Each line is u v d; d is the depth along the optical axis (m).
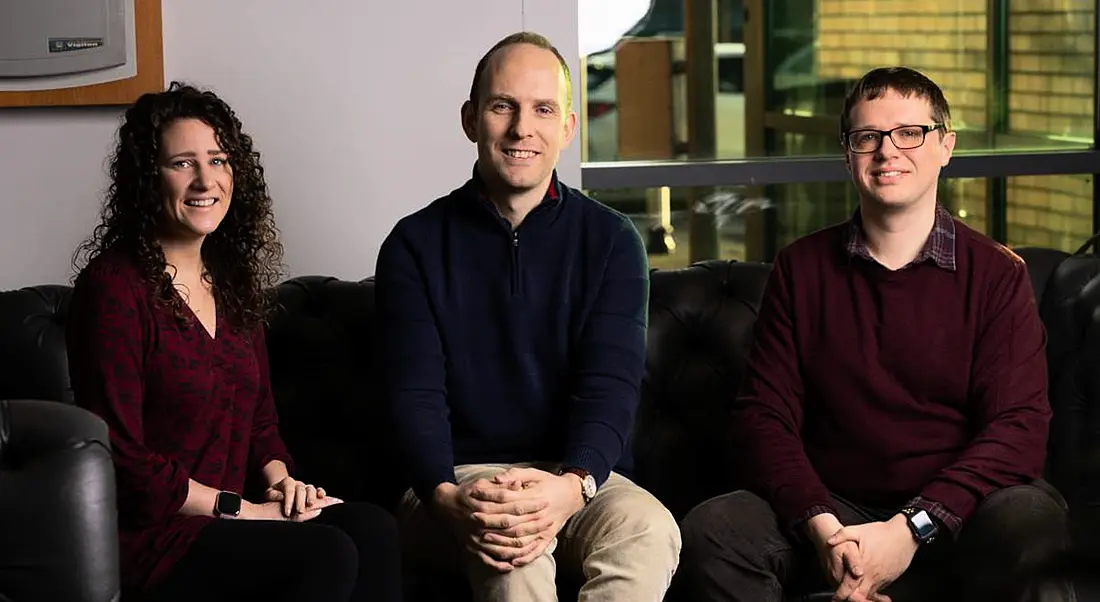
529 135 2.74
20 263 3.38
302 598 2.28
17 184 3.36
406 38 3.47
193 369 2.46
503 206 2.81
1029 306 2.75
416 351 2.76
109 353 2.38
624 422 2.71
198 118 2.52
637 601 2.50
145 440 2.45
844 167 3.96
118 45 3.30
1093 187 4.11
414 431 2.68
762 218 4.00
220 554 2.33
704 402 3.06
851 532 2.55
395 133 3.49
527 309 2.79
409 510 2.77
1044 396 2.72
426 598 2.68
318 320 3.07
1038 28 4.04
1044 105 4.08
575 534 2.64
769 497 2.68
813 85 3.97
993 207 4.10
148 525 2.37
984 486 2.60
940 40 4.01
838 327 2.76
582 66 3.85
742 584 2.59
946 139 2.76
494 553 2.51
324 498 2.57
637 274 2.83
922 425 2.73
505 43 2.82
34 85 3.28
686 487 3.03
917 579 2.67
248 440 2.62
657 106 3.90
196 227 2.51
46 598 2.02
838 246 2.81
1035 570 2.48
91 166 3.37
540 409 2.79
